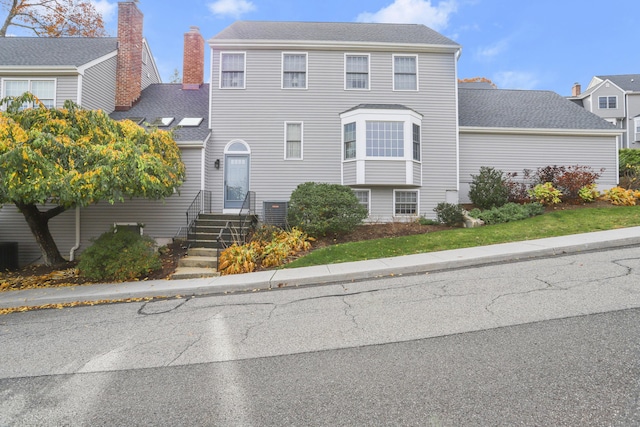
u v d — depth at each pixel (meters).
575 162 14.37
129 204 11.72
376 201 13.03
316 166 13.02
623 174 16.12
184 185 11.86
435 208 12.20
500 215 11.05
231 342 4.02
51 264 9.86
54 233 11.52
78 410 2.75
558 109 15.67
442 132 13.38
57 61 12.09
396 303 5.04
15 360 3.79
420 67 13.44
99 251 7.79
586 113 15.33
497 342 3.56
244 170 12.94
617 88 28.81
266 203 12.82
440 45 13.23
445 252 7.99
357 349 3.63
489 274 6.15
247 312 5.14
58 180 7.00
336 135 13.12
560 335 3.60
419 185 12.88
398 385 2.89
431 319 4.32
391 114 12.49
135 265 7.73
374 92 13.31
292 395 2.83
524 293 4.98
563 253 7.24
